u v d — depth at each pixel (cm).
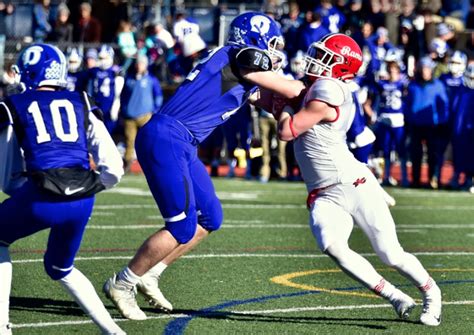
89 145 1305
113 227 2516
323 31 3941
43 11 4531
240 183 3850
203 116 1448
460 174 4144
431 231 2583
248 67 1420
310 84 1454
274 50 1484
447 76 3844
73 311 1529
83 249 2150
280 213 2891
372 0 4347
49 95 1299
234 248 2203
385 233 1432
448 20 4706
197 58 1950
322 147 1427
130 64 4041
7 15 4606
